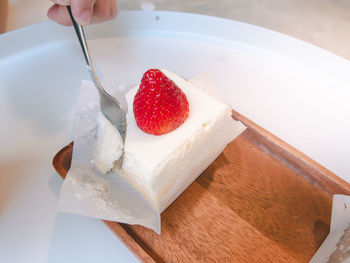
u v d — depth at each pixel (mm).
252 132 171
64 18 176
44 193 149
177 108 141
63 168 151
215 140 163
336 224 136
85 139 161
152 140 144
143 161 137
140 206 145
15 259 127
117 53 222
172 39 234
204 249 133
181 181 150
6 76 203
